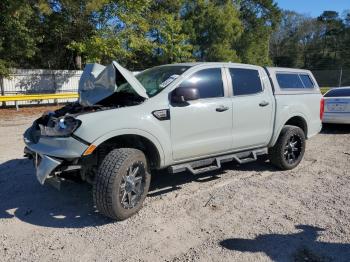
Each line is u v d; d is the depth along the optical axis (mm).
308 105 6715
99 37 20750
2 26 18125
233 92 5555
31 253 3635
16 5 17406
